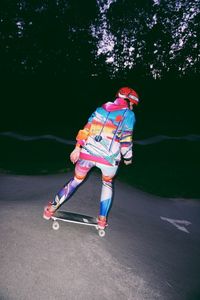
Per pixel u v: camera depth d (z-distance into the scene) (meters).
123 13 34.94
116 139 3.14
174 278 2.92
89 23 34.62
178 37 35.09
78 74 34.78
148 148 16.28
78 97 33.59
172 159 13.85
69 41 34.38
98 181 6.53
